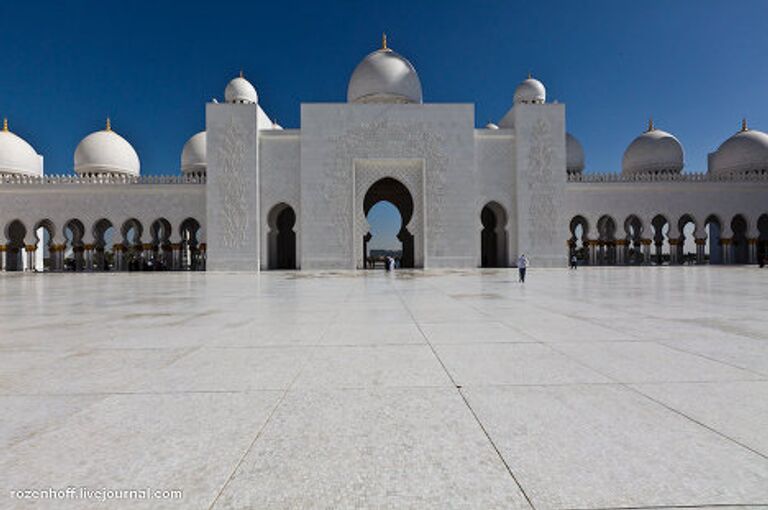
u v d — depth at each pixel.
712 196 35.09
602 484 2.16
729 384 3.70
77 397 3.52
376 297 11.59
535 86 37.03
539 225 32.81
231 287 15.91
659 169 39.03
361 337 5.97
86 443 2.66
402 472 2.30
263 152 32.78
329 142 32.34
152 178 34.09
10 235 39.03
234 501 2.04
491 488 2.13
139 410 3.22
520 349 5.13
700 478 2.20
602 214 34.75
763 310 8.38
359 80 35.66
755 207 35.28
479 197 33.19
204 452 2.54
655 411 3.10
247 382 3.91
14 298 12.21
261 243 32.44
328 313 8.47
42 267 40.16
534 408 3.19
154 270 34.28
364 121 32.44
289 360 4.71
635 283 16.09
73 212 33.75
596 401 3.31
